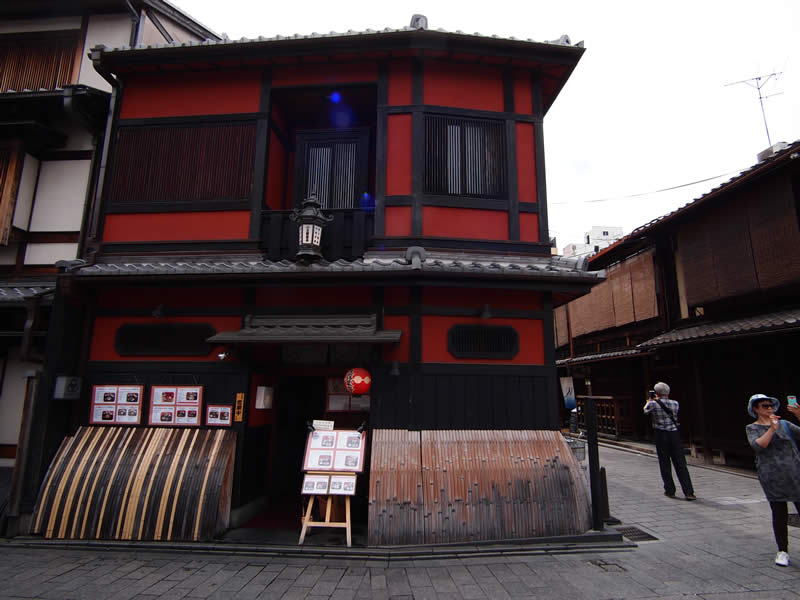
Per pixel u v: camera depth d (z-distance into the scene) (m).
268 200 8.07
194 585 4.74
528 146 8.01
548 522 5.88
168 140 8.13
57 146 9.24
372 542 5.62
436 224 7.48
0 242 8.45
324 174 8.50
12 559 5.46
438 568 5.17
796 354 9.05
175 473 6.24
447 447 6.29
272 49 7.79
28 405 6.48
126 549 5.75
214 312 7.09
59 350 6.73
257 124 8.02
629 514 7.07
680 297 13.09
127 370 7.03
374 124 9.16
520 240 7.60
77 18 10.23
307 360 7.31
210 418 6.76
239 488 6.53
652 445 13.50
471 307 6.93
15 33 10.25
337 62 8.01
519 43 7.61
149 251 7.75
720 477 9.66
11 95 8.48
